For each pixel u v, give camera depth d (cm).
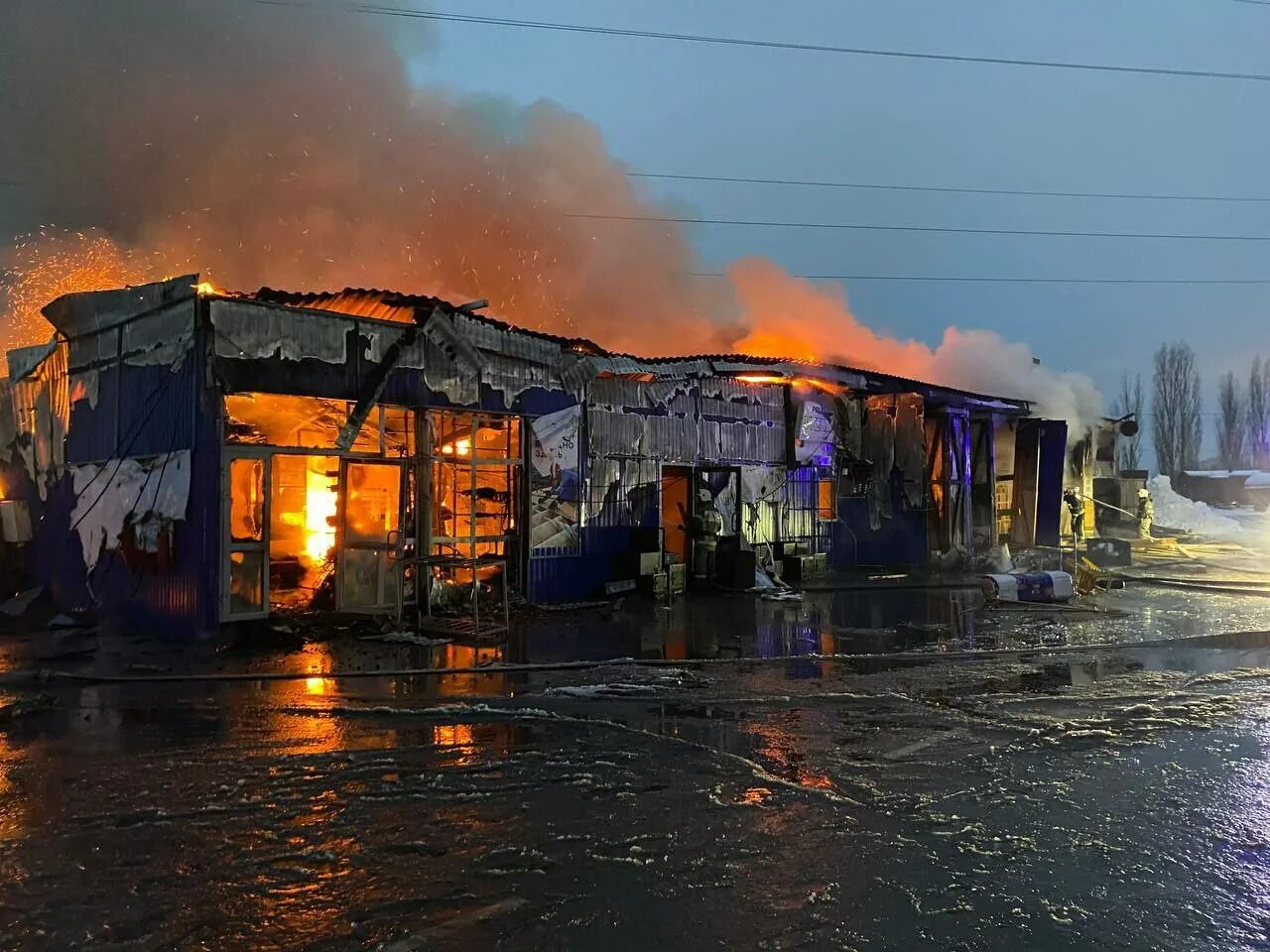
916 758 569
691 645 956
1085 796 500
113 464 1086
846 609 1242
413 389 1084
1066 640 996
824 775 534
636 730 630
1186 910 369
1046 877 399
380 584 1054
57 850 424
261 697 720
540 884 389
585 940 341
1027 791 508
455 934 346
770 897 377
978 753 580
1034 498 2103
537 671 820
